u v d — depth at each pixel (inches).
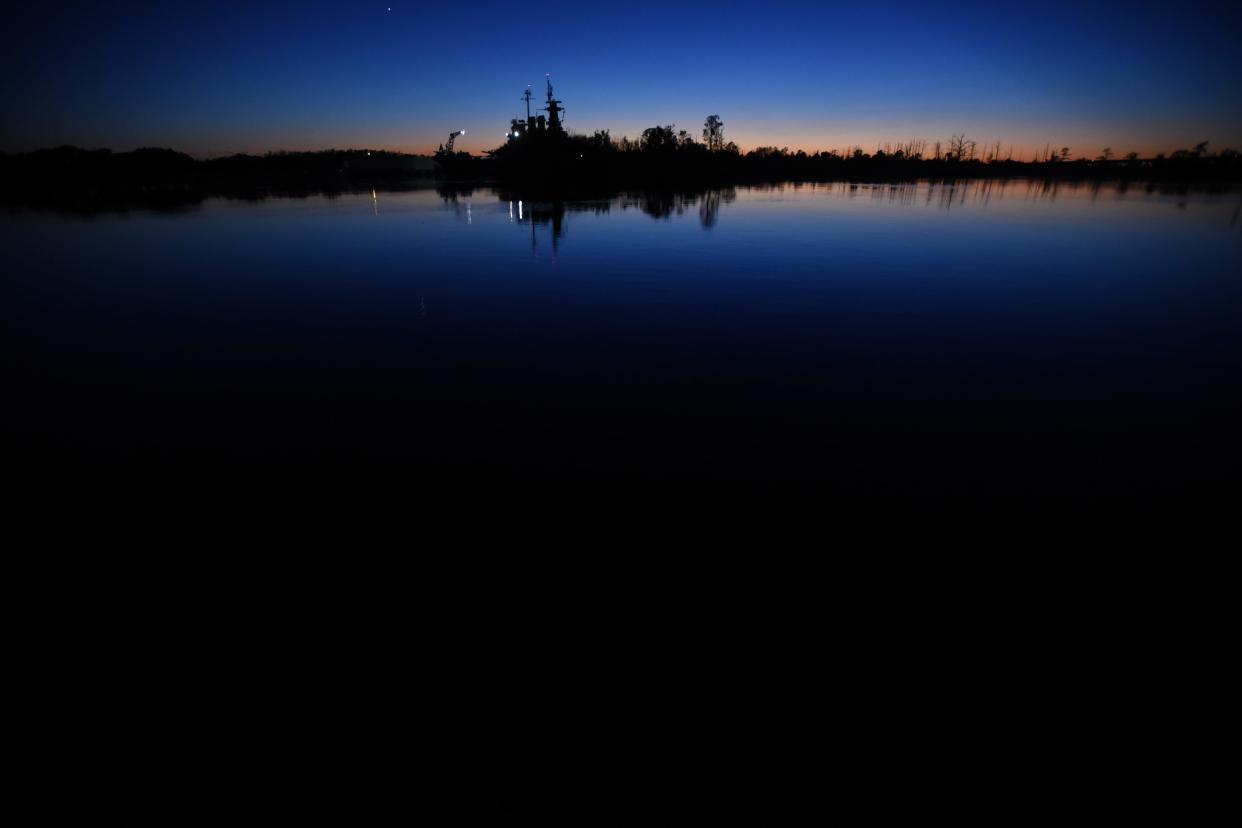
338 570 149.4
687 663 120.6
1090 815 92.8
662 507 176.4
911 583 144.0
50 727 107.9
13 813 93.8
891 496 181.3
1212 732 106.5
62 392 266.1
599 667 119.8
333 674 118.6
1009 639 127.1
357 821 93.2
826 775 99.5
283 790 97.5
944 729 107.0
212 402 254.8
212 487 188.5
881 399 253.1
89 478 193.8
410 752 103.5
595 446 213.9
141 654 123.6
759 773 99.7
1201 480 189.8
